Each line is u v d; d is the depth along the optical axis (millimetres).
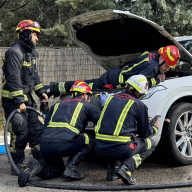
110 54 5973
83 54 10250
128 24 5258
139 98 4477
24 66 4883
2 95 5023
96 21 5344
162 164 5238
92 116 4598
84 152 4562
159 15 15172
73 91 4730
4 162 5672
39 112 4941
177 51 4844
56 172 4629
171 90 4898
